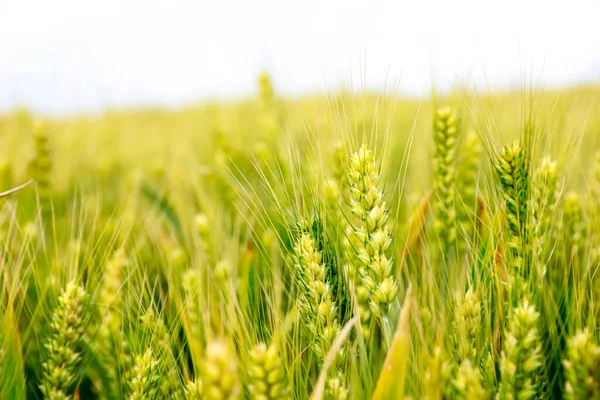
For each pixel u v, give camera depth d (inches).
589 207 25.1
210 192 36.1
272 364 18.1
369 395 20.2
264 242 26.5
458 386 19.2
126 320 23.8
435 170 26.2
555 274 23.7
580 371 19.0
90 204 34.7
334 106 22.0
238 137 48.6
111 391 23.5
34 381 24.6
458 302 20.9
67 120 56.1
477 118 23.9
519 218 21.3
